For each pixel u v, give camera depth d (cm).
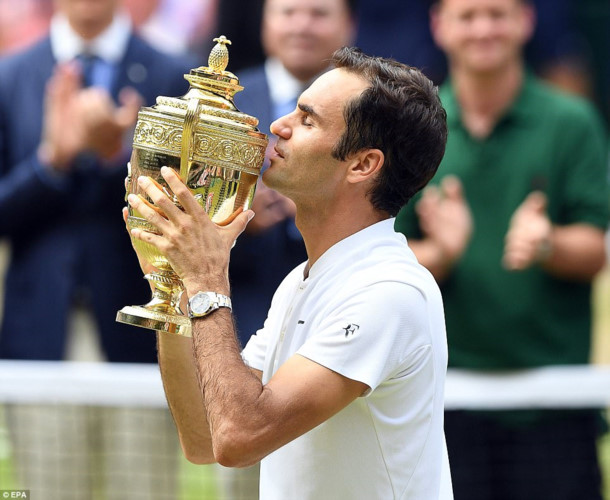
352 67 919
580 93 2538
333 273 904
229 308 875
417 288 880
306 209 927
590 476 1650
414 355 871
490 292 1622
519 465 1636
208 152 884
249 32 1942
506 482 1634
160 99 905
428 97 924
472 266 1622
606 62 2552
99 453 1689
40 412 1673
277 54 1692
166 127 880
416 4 2103
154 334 1750
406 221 1653
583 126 1664
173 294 947
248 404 829
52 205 1714
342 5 1706
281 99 1686
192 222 880
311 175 907
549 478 1639
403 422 881
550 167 1645
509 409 1630
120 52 1777
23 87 1764
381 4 2100
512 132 1652
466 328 1634
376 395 874
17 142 1748
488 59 1630
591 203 1650
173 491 1697
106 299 1725
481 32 1627
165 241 882
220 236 890
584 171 1655
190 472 1983
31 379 1662
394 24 2105
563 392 1620
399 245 923
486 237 1630
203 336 860
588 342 1666
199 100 885
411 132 910
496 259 1623
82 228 1719
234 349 857
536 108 1666
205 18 2025
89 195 1717
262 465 934
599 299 3247
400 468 884
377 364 848
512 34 1650
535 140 1648
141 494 1692
